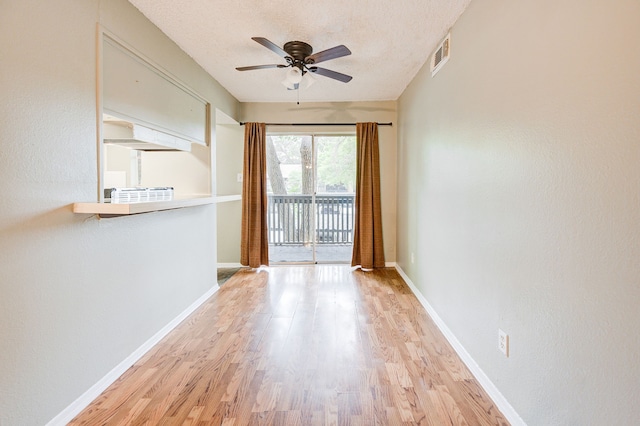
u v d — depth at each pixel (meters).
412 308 3.20
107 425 1.64
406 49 2.94
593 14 1.14
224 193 4.79
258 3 2.20
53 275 1.59
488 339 1.91
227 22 2.45
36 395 1.51
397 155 4.61
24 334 1.45
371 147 4.61
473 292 2.11
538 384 1.46
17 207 1.41
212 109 3.58
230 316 3.01
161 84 2.61
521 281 1.58
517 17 1.61
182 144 3.03
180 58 2.88
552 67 1.35
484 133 1.96
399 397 1.85
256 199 4.62
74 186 1.71
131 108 2.21
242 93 4.30
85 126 1.77
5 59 1.35
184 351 2.37
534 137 1.48
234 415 1.71
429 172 3.10
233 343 2.49
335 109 4.71
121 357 2.09
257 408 1.76
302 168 4.93
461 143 2.32
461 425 1.63
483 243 1.97
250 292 3.69
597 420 1.14
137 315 2.27
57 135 1.60
